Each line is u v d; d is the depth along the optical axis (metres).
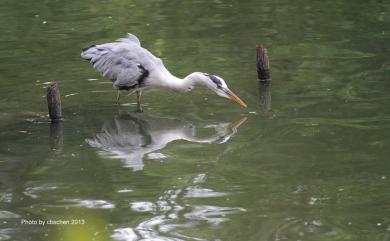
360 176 11.84
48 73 17.92
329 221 10.37
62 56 19.19
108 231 10.21
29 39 20.66
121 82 15.84
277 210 10.77
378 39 19.92
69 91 16.91
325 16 22.44
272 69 17.92
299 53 19.03
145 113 15.65
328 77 17.14
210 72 17.59
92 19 22.64
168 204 11.07
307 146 13.18
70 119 15.26
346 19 22.00
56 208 11.00
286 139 13.59
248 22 22.02
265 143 13.48
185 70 17.72
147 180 12.04
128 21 22.33
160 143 13.83
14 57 19.09
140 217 10.66
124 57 15.93
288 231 10.09
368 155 12.63
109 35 20.83
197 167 12.54
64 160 12.99
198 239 9.91
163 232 10.15
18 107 15.78
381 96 15.73
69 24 22.11
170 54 19.05
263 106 15.52
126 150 13.48
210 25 21.75
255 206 10.91
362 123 14.20
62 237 10.05
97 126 14.83
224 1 24.59
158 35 20.83
